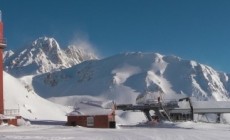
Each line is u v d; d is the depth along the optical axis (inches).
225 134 2237.9
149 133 2285.9
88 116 3294.8
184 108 3914.9
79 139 1835.6
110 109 3334.2
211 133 2314.2
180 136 2057.1
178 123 3368.6
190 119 3900.1
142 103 3949.3
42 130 2571.4
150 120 3836.1
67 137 1934.1
